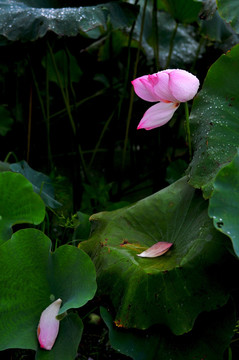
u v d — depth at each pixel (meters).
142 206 1.84
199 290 1.62
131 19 2.15
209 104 1.77
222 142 1.70
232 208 1.56
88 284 1.65
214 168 1.68
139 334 1.66
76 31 1.99
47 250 1.70
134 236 1.80
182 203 1.80
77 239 1.97
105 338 1.92
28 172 2.15
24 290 1.67
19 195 1.78
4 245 1.66
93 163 2.99
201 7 2.21
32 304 1.67
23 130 2.80
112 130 2.58
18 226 2.02
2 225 1.77
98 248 1.80
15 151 2.87
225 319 1.65
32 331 1.64
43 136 2.98
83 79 3.01
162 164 2.63
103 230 1.84
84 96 3.09
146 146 2.98
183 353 1.63
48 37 2.30
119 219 1.85
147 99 1.74
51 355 1.61
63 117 3.05
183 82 1.67
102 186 2.43
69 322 1.65
